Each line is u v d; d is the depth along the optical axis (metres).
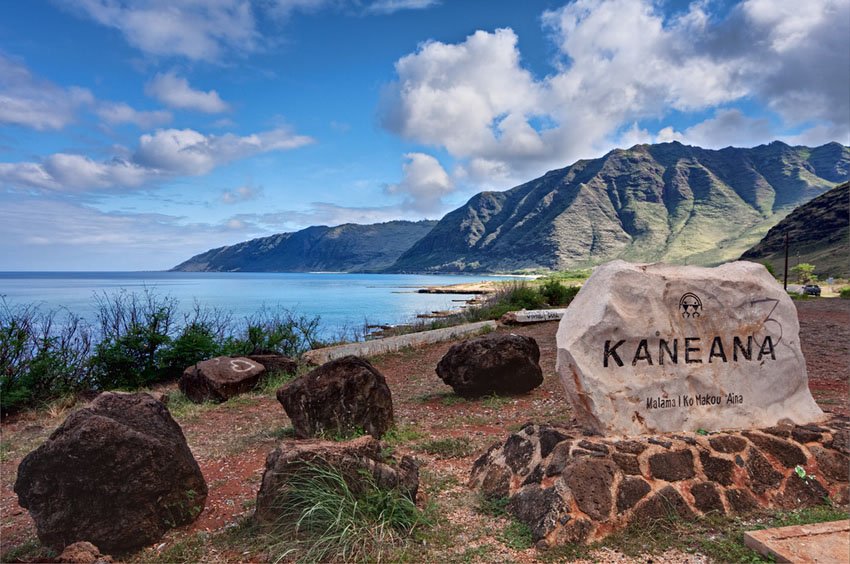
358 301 55.03
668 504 4.80
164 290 82.00
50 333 16.27
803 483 5.21
